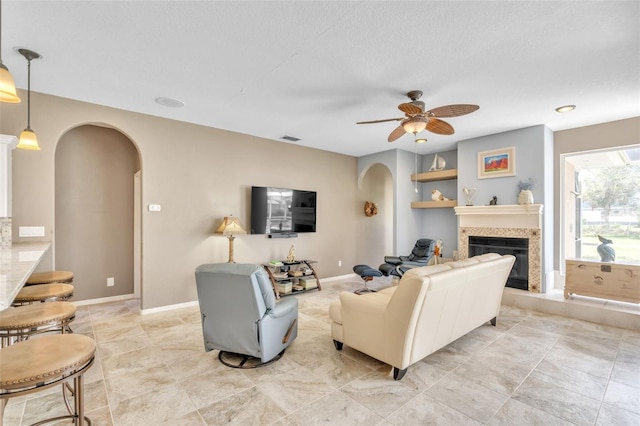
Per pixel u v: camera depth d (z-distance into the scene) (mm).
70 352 1410
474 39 2391
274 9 2055
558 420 2016
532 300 4352
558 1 1961
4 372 1233
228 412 2084
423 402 2201
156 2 1983
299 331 3551
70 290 2506
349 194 6621
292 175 5645
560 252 4785
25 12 2066
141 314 4066
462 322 3021
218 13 2096
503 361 2816
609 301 4105
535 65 2781
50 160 3455
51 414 2047
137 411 2086
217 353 2971
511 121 4359
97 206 4590
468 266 2861
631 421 2010
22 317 1813
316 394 2297
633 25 2189
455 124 4496
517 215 4730
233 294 2525
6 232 3029
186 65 2812
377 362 2801
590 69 2848
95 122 3752
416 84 3178
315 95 3469
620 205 4543
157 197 4184
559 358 2879
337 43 2459
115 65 2809
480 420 2010
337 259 6387
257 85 3219
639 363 2781
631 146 4195
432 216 6594
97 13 2090
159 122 4199
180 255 4367
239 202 4957
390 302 2486
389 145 5828
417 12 2082
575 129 4637
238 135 4949
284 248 5543
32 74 2975
